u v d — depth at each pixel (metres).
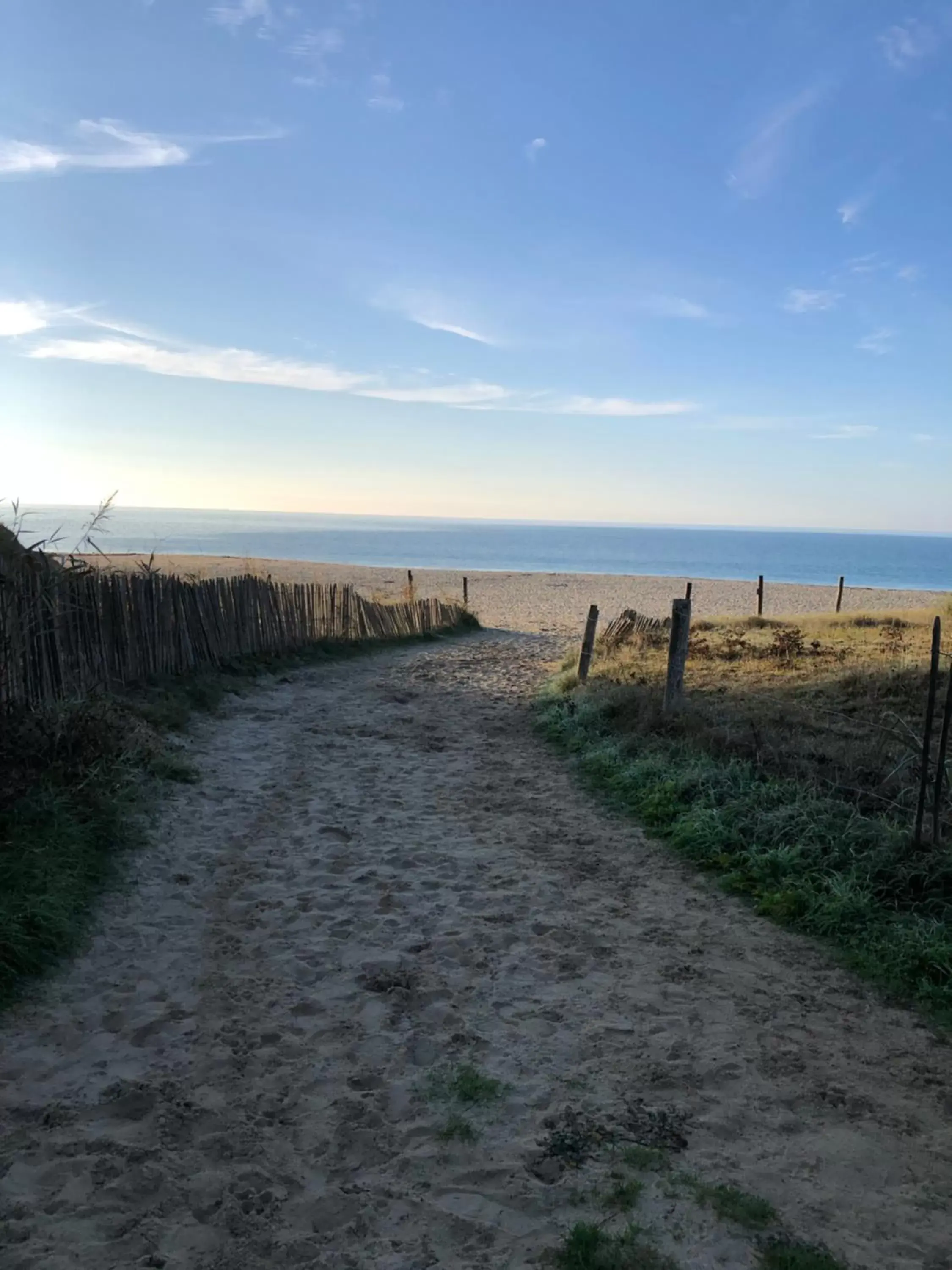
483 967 4.20
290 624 13.84
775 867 5.26
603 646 13.41
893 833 5.20
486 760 8.07
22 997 3.69
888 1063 3.47
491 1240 2.48
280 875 5.26
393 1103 3.12
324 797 6.81
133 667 9.05
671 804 6.39
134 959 4.14
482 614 27.16
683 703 8.31
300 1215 2.56
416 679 12.66
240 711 9.78
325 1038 3.54
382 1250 2.43
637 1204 2.62
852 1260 2.44
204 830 5.95
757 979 4.14
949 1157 2.91
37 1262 2.32
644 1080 3.31
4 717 5.86
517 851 5.80
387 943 4.43
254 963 4.17
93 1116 2.97
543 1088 3.23
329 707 10.34
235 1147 2.85
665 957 4.35
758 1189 2.72
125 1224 2.49
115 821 5.45
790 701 8.61
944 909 4.54
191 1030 3.55
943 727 5.06
